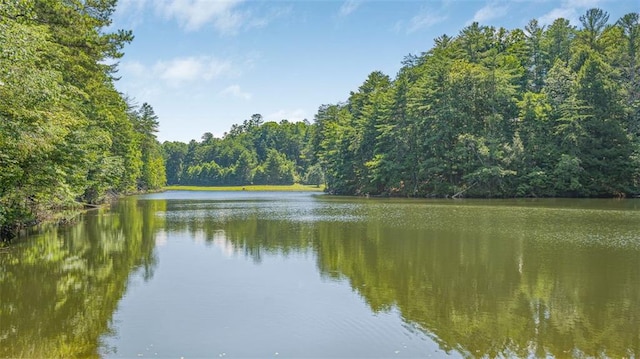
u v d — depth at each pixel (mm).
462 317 10609
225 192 105312
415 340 9227
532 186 55531
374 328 9883
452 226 26688
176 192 105438
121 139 58094
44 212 29156
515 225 26859
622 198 52781
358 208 42406
